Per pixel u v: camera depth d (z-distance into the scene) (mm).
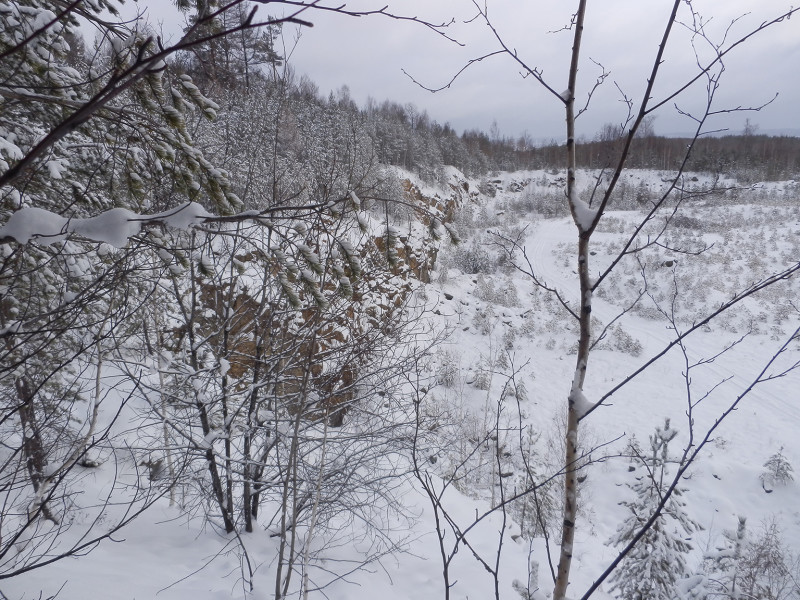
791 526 13156
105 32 1931
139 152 2914
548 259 35812
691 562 11758
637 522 8414
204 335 6723
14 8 2006
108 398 8164
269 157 5191
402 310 6371
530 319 26000
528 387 19328
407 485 8961
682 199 2436
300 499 5918
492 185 61719
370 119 39469
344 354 6215
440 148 57469
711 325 24828
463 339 22203
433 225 2451
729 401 18859
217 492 6031
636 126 1946
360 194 4613
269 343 6090
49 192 3783
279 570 3684
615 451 15938
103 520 6277
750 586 8484
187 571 5551
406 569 6520
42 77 2104
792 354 21609
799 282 27281
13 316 3326
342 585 5727
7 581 4211
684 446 16266
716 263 30250
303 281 2115
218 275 5168
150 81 1877
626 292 29109
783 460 14562
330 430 6402
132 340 6008
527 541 8953
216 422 6371
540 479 11000
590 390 19922
